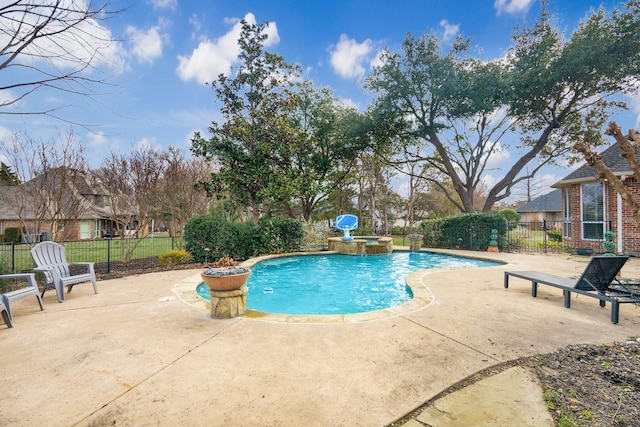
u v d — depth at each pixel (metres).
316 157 21.00
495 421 2.35
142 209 14.20
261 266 11.56
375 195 30.23
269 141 14.95
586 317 4.83
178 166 16.86
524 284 7.32
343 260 13.26
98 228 26.11
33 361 3.37
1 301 4.38
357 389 2.80
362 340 3.93
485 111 17.27
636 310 5.20
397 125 20.19
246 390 2.79
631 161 2.86
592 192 14.62
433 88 17.97
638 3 14.27
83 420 2.37
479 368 3.17
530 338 3.96
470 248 15.30
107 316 5.00
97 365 3.27
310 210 23.36
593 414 2.42
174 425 2.31
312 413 2.46
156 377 3.02
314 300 7.30
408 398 2.66
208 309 5.39
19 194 12.65
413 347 3.70
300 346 3.76
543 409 2.49
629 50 14.32
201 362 3.34
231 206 16.67
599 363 3.27
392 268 11.59
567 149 19.75
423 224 17.48
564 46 15.88
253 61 14.52
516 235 17.25
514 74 16.06
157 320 4.79
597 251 12.95
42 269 5.80
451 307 5.38
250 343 3.86
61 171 11.30
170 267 10.36
